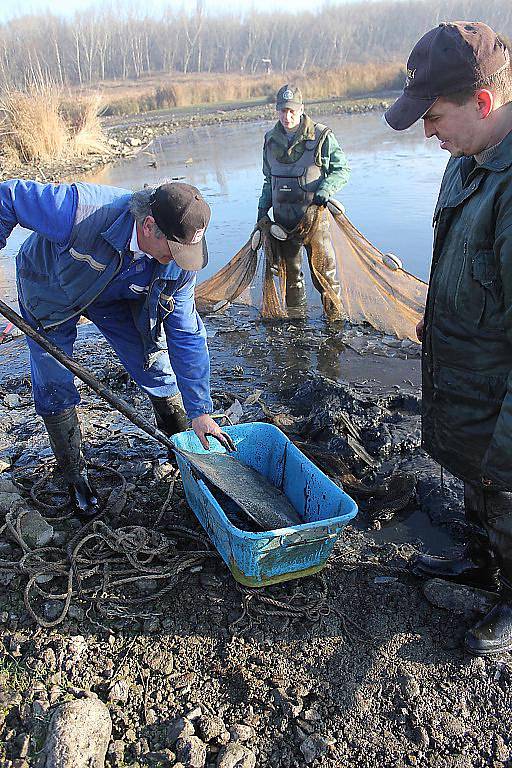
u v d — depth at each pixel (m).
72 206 2.99
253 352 6.42
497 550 2.87
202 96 34.16
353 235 6.33
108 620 3.21
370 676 3.00
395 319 6.44
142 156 17.78
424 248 8.24
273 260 6.87
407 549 3.69
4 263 9.45
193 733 2.81
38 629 3.16
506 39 2.38
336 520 3.04
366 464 4.40
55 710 2.79
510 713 2.87
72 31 59.66
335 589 3.39
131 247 3.06
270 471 3.99
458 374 2.75
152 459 4.50
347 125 20.42
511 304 2.38
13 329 7.00
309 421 4.80
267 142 6.56
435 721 2.85
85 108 19.86
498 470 2.52
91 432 4.93
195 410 3.51
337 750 2.77
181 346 3.46
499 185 2.36
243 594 3.30
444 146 2.52
